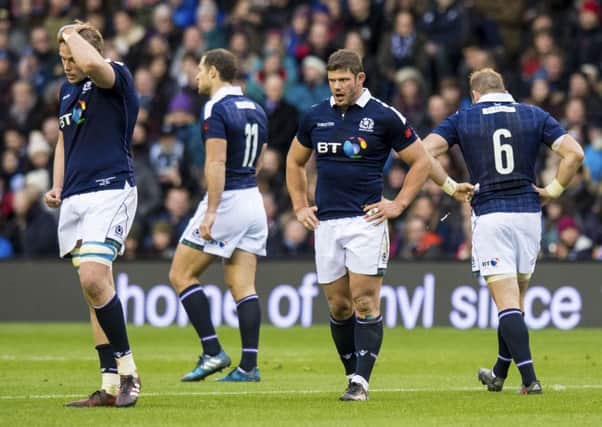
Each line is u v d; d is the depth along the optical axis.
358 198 33.16
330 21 78.62
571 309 61.69
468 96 74.88
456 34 77.44
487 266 34.56
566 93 74.88
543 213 67.12
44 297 65.88
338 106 33.28
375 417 29.81
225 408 31.48
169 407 31.56
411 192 33.09
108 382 31.66
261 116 39.97
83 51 30.41
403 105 72.69
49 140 75.38
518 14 85.75
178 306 63.94
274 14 82.12
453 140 35.28
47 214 70.38
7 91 80.88
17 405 31.84
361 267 32.94
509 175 34.50
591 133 69.44
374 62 75.50
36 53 82.50
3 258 66.19
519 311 34.47
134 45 79.62
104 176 31.17
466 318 62.50
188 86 74.62
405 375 41.66
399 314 63.03
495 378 36.00
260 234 40.25
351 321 34.53
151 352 50.59
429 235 65.06
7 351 50.62
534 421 29.19
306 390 36.53
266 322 63.62
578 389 36.59
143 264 64.38
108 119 31.23
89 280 30.64
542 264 61.94
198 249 39.69
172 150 72.69
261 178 67.88
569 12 82.88
